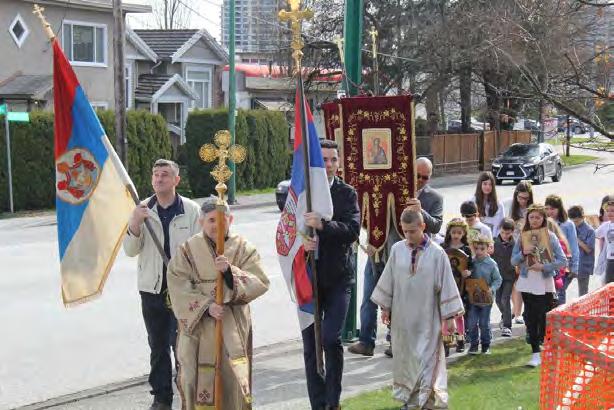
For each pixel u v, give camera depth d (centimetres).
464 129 5128
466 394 879
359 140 1050
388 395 880
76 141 779
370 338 1061
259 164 3941
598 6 843
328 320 798
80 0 3981
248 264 705
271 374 984
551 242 1025
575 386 649
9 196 3053
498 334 1227
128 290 1490
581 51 909
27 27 3844
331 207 793
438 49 4019
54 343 1144
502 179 4078
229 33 3462
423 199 1059
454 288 832
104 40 4175
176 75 4988
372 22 4222
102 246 785
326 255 799
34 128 3109
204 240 705
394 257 847
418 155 4709
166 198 825
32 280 1596
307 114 793
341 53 1124
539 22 894
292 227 805
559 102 849
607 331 644
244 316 709
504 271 1198
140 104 4947
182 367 704
